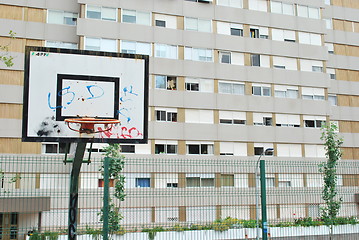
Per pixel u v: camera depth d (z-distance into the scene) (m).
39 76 9.09
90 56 9.48
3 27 26.33
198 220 16.72
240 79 29.86
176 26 28.89
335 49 35.47
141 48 27.75
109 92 9.50
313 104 31.72
